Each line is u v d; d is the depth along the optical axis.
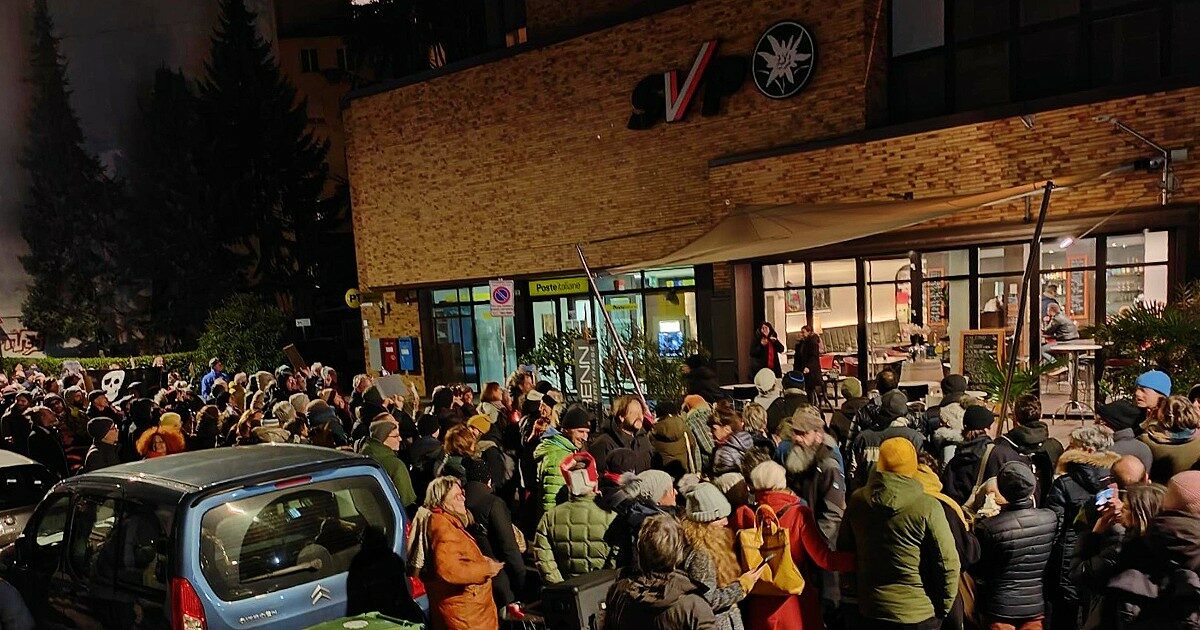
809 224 10.52
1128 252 11.61
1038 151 11.92
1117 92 11.16
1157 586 3.64
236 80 40.38
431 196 21.91
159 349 40.19
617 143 17.78
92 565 4.87
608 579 4.62
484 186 20.62
